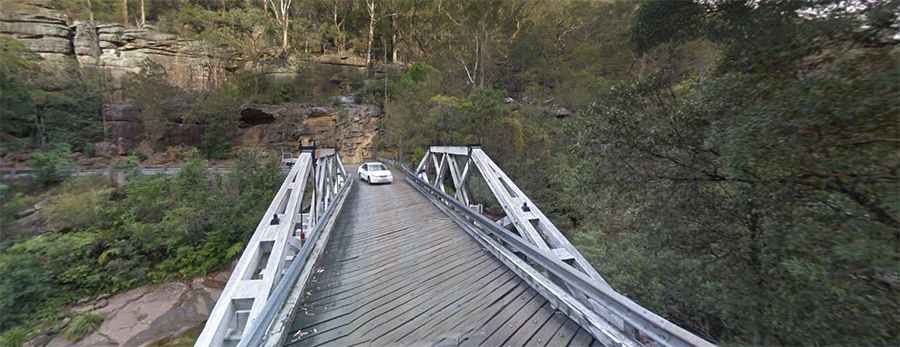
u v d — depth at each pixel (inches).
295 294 129.6
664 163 201.9
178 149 826.2
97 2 1100.5
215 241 443.5
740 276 168.6
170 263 411.5
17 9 915.4
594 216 312.3
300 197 205.0
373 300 137.0
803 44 125.2
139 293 379.2
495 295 138.0
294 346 104.8
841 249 113.4
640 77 218.7
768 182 144.6
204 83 1031.0
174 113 850.1
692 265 192.2
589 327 104.2
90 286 368.2
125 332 321.1
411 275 163.8
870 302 114.3
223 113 879.7
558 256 149.8
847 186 126.2
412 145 790.5
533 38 1136.8
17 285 324.8
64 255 365.1
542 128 701.3
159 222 446.6
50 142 711.7
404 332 112.3
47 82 790.5
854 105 108.0
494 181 246.1
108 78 914.7
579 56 1080.8
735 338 176.7
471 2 1019.3
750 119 133.8
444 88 893.8
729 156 143.6
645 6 182.9
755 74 150.3
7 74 674.2
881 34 108.3
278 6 1288.1
